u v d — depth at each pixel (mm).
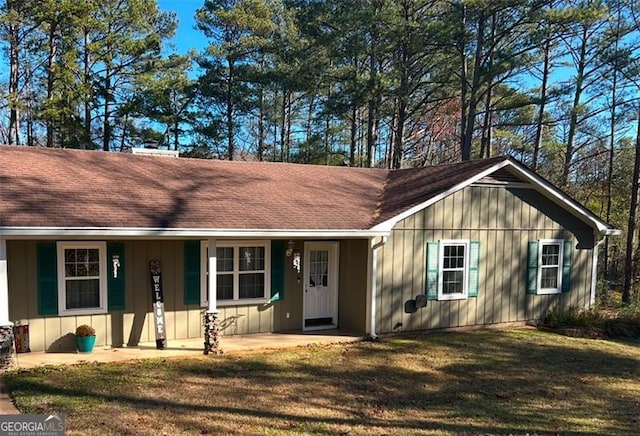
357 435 6051
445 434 6215
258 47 27953
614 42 21531
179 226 9281
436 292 12188
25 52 26047
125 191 10438
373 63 25703
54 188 9758
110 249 10070
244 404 7023
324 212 11617
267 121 36062
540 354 10508
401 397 7590
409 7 24156
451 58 24891
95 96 25516
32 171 10383
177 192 11055
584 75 22781
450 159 36562
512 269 13211
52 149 11914
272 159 35062
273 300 11703
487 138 27062
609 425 6715
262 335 11406
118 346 10133
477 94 24391
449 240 12312
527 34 21594
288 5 28062
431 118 34906
